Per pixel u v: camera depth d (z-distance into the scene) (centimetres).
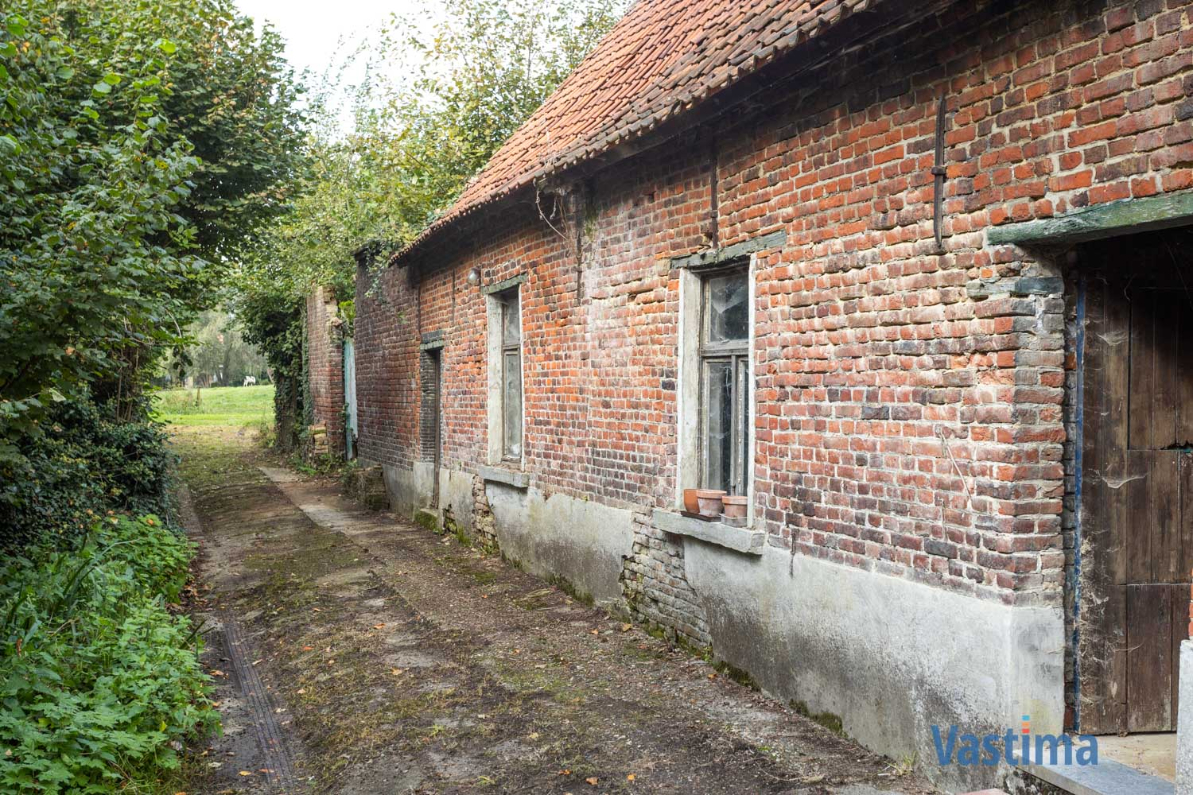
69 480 879
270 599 904
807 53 465
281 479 1955
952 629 419
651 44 856
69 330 518
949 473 424
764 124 557
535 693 590
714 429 658
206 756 528
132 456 1163
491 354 1049
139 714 490
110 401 1190
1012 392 390
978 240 406
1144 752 393
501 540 1025
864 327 478
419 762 496
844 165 489
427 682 625
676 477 673
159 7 966
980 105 403
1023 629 388
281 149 1175
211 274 1123
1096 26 349
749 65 489
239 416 4269
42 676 470
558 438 870
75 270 514
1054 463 395
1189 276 411
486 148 1662
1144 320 410
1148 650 413
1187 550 415
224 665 711
